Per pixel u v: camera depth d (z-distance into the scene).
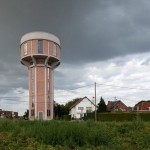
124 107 76.94
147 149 11.95
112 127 17.03
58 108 74.00
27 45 57.09
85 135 11.86
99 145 11.73
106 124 17.83
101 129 13.48
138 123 17.86
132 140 13.84
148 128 16.77
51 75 59.56
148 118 41.16
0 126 15.10
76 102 75.38
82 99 73.06
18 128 13.96
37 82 57.12
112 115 44.81
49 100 58.22
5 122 16.12
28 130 12.81
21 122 17.06
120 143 12.79
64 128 11.98
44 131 11.88
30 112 57.09
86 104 73.00
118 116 44.19
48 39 57.25
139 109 71.88
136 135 14.81
